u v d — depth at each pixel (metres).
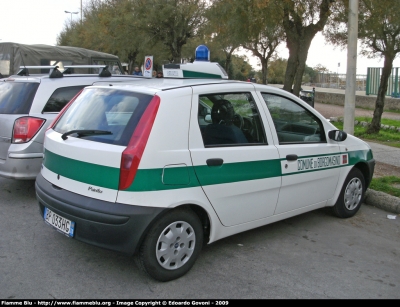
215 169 3.86
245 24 8.75
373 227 5.39
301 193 4.79
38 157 5.66
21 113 5.69
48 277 3.73
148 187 3.45
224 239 4.76
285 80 9.48
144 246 3.53
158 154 3.50
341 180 5.36
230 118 4.17
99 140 3.66
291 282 3.84
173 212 3.65
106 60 16.84
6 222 5.02
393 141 11.12
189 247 3.83
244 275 3.92
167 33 21.25
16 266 3.91
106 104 3.97
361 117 16.00
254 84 4.49
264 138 4.38
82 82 6.38
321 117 5.12
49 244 4.42
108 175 3.46
